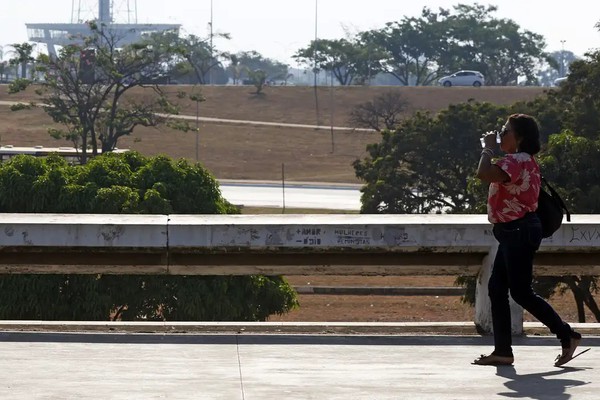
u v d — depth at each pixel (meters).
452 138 71.75
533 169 9.98
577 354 10.69
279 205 94.19
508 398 8.84
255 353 10.88
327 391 9.03
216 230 12.15
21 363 10.20
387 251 12.25
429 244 12.09
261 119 158.62
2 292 31.75
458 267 12.42
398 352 11.02
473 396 8.91
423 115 75.19
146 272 12.55
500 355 10.34
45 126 144.88
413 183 73.38
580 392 9.08
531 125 10.03
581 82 66.19
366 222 12.20
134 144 135.88
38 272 12.53
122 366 10.10
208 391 8.97
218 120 155.12
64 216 12.83
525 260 10.07
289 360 10.52
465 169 72.31
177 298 33.53
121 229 12.15
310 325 12.41
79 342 11.38
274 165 130.25
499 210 10.08
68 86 114.19
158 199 38.44
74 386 9.12
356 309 51.47
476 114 72.75
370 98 168.75
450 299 54.25
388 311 50.81
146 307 33.53
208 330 12.30
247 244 12.15
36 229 12.13
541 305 10.19
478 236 12.07
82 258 12.49
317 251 12.28
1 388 9.01
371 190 73.50
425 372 9.97
